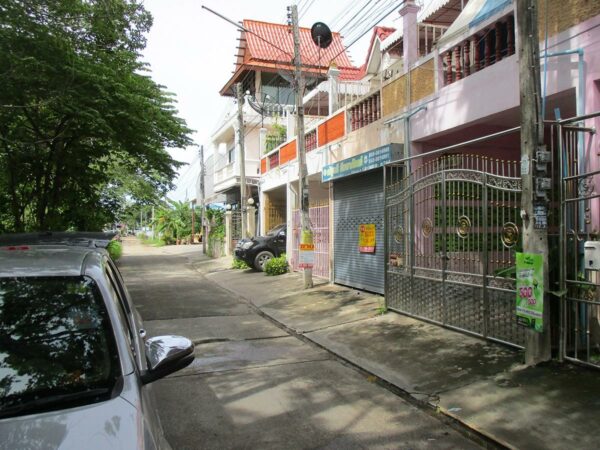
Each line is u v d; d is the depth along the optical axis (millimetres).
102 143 12445
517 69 6711
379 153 9602
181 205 46062
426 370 5793
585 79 5723
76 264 3053
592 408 4371
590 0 5688
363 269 11141
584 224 5438
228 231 25141
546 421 4258
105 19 10086
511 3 6871
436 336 7000
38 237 4613
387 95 9984
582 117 5133
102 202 15398
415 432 4367
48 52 8664
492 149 9406
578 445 3850
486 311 6496
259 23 25453
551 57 6137
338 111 12336
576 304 5348
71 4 8758
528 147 5375
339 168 11430
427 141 9117
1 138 10195
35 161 12102
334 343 7352
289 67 22656
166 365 2676
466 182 6898
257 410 4875
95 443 1972
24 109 10211
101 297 2828
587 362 5195
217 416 4727
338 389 5480
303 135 12305
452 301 7156
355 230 11484
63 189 13367
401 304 8430
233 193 28953
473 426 4312
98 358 2510
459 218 7043
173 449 4012
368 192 10875
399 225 8578
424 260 7875
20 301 2703
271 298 11664
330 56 24766
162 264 23766
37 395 2289
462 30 7883
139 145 11906
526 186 5410
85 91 9586
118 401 2264
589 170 5566
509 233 6207
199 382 5723
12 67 8289
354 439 4227
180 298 12469
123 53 11008
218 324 9148
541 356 5410
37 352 2498
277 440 4207
